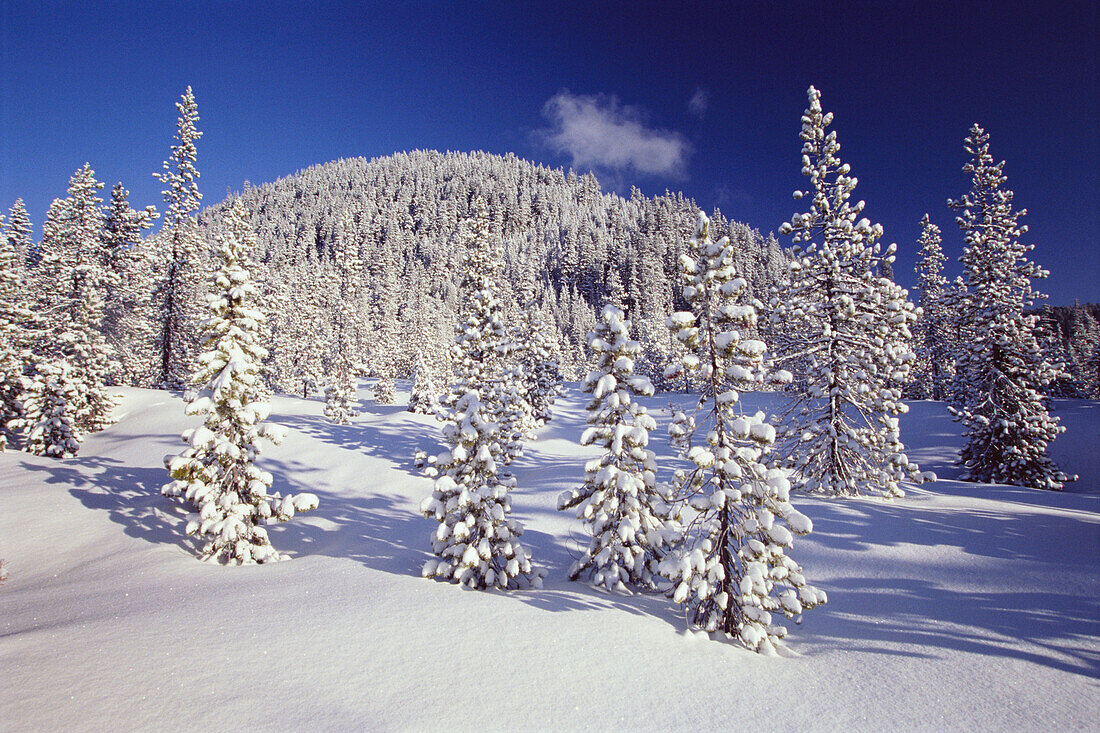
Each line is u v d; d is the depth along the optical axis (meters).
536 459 34.84
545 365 50.12
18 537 15.27
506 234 182.88
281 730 5.06
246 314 14.74
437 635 7.93
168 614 8.67
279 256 111.88
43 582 12.26
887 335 19.55
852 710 6.44
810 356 19.89
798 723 6.08
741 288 9.68
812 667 7.82
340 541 16.53
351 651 7.20
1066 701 6.63
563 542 17.08
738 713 6.23
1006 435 24.50
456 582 11.41
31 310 29.38
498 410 26.70
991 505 16.17
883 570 11.82
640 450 11.75
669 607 10.46
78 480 20.66
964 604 9.84
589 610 9.48
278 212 188.50
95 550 14.45
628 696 6.44
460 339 20.91
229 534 13.05
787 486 8.73
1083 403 43.06
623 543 11.79
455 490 11.56
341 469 26.59
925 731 6.00
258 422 14.82
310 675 6.39
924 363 53.91
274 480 24.12
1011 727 6.09
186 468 13.52
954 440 34.06
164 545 14.66
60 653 6.75
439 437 36.59
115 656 6.68
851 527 14.42
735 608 9.04
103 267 39.53
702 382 10.37
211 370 14.12
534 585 11.88
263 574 11.94
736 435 9.33
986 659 7.82
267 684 6.07
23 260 42.78
